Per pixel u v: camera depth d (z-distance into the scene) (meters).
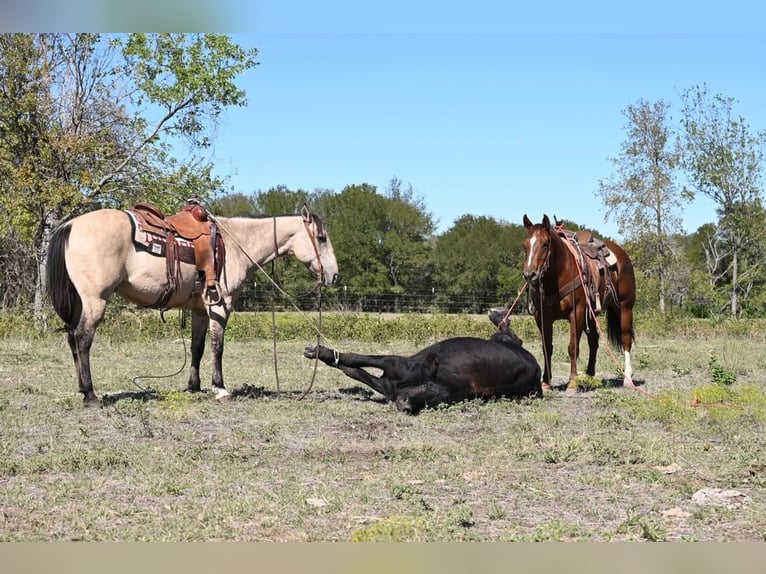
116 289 9.34
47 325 19.61
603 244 11.80
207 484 6.18
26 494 5.88
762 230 37.12
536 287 11.04
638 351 19.03
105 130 23.25
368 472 6.65
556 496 6.03
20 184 20.25
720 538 5.14
